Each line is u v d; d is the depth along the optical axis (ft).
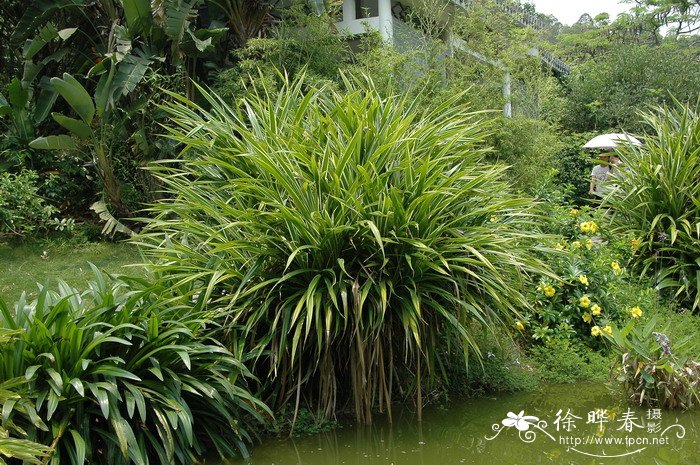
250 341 16.06
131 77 29.01
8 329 12.69
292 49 32.37
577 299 20.75
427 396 17.78
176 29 29.91
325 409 15.99
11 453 11.34
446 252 15.81
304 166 16.63
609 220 26.58
